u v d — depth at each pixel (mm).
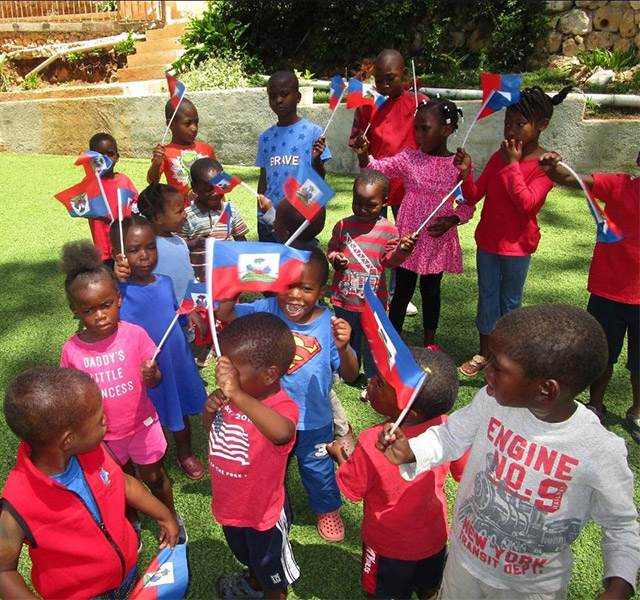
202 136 9227
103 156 3430
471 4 10539
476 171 7770
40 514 1763
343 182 7988
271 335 1938
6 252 6113
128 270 2920
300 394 2559
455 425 1858
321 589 2508
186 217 3805
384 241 3561
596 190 3041
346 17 11203
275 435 1896
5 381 3908
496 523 1749
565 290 5020
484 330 3896
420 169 3844
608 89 8219
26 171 9211
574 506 1657
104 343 2473
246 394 1862
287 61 12008
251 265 2014
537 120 3354
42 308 4922
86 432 1757
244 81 10094
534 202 3383
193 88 9914
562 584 1796
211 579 2562
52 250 6160
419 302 5066
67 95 10758
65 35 13844
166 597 2059
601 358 1544
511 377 1565
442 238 3887
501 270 3758
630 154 7160
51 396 1675
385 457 1942
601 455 1595
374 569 2133
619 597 1535
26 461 1759
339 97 4551
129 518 2719
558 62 10023
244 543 2232
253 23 11703
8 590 1719
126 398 2492
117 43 12852
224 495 2102
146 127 9617
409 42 11164
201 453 3322
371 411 3600
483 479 1770
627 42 9625
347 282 3594
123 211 3658
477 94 8297
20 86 12977
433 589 2307
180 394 3076
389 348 1769
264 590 2295
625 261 3068
